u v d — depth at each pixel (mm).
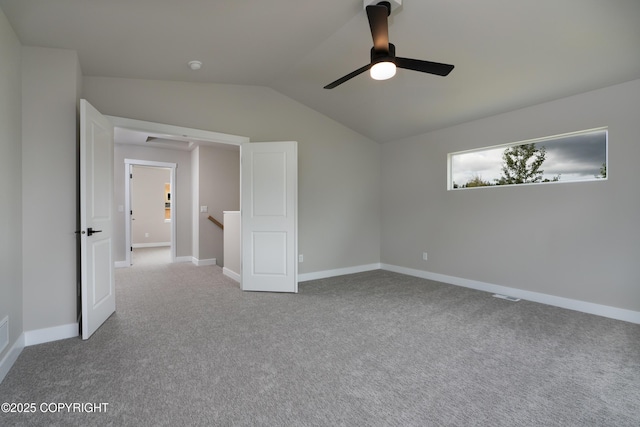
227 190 6375
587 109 3234
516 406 1734
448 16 2492
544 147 3676
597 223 3199
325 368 2146
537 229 3656
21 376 2012
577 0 2152
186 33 2588
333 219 5090
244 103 4199
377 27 2031
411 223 5133
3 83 2084
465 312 3285
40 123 2498
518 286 3828
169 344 2496
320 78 3861
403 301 3678
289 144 4055
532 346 2480
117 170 5922
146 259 6762
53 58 2561
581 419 1626
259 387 1912
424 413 1674
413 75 3438
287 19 2543
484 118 4125
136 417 1626
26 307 2443
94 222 2699
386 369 2135
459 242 4453
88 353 2328
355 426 1575
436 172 4742
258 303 3592
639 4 2111
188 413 1664
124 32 2449
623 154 3018
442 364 2203
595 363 2211
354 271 5344
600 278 3184
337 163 5113
